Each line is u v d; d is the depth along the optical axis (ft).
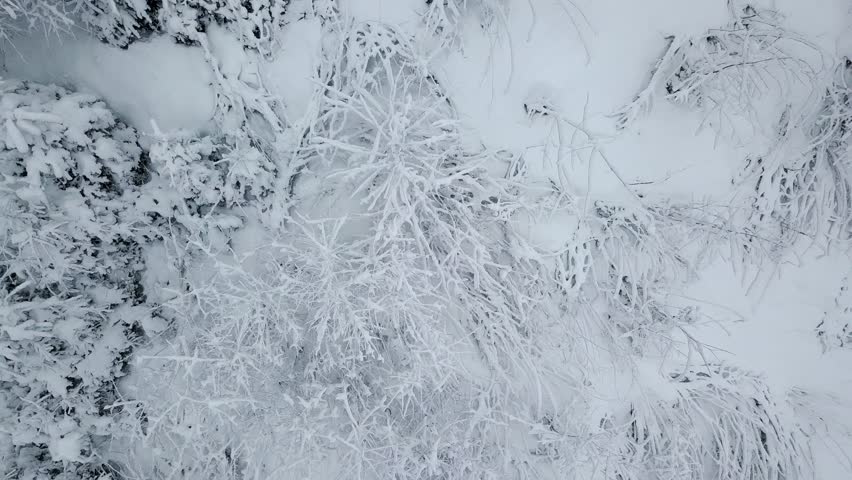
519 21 8.41
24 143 6.83
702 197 9.52
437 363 8.59
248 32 7.81
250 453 8.86
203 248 8.28
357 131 8.72
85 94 7.76
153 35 7.96
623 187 9.28
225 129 8.51
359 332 8.86
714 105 8.84
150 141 8.52
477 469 9.18
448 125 8.55
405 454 8.85
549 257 9.44
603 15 8.46
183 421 8.91
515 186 9.09
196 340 8.82
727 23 8.52
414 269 8.23
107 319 8.50
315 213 9.20
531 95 8.80
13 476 7.80
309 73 8.36
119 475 9.00
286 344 9.16
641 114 9.01
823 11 8.72
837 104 8.79
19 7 7.02
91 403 8.38
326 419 9.00
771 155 9.31
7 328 7.18
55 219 7.45
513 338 9.27
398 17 8.24
